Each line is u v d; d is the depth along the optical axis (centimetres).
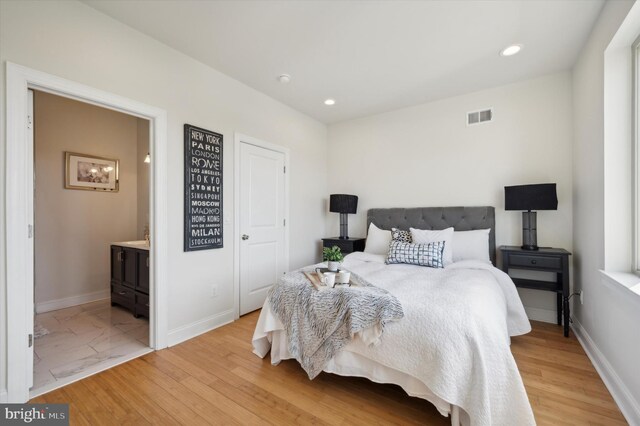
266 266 351
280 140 370
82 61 196
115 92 213
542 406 167
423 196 372
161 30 227
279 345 211
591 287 228
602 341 204
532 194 276
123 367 212
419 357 152
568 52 256
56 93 190
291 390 185
